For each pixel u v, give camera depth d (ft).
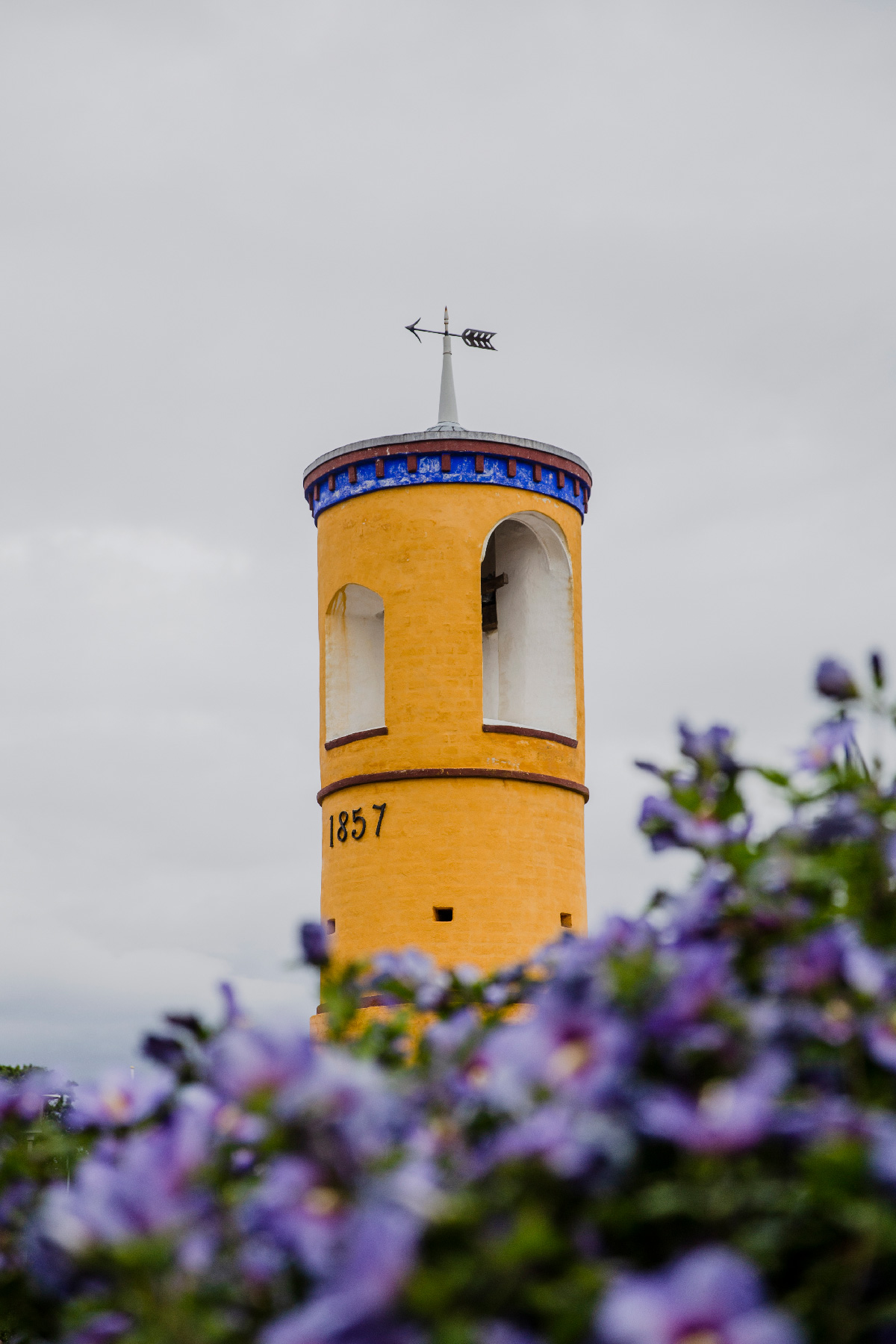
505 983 15.52
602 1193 10.15
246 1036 10.58
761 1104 9.83
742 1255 9.81
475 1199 9.76
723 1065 10.89
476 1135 11.53
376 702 84.12
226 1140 12.23
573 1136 9.78
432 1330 8.88
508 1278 9.22
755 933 13.17
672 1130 9.82
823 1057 11.55
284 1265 11.21
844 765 15.37
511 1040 10.64
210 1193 11.63
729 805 15.29
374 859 78.64
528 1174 9.84
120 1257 9.91
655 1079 11.05
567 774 81.71
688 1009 10.85
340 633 83.82
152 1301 10.31
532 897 78.69
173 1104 13.96
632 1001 11.43
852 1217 9.43
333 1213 10.09
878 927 13.60
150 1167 10.48
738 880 14.01
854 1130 9.63
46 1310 14.02
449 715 78.59
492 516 80.64
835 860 13.70
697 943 13.19
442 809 78.02
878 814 14.30
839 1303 9.81
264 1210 10.46
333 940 79.77
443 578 79.51
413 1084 12.32
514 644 85.05
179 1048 13.93
